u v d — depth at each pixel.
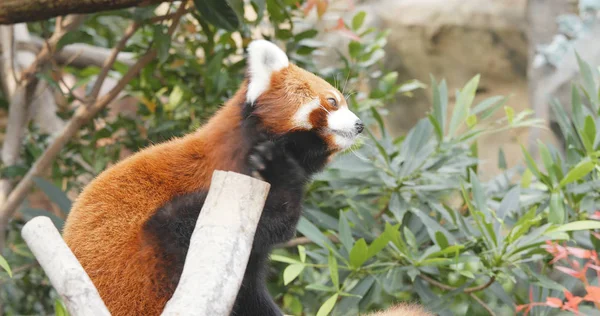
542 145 4.95
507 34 10.70
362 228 5.29
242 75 6.48
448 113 10.95
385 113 6.99
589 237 5.06
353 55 6.70
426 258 4.72
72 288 2.65
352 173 5.41
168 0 4.66
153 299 3.46
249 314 4.13
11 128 6.41
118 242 3.47
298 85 4.01
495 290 4.89
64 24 6.52
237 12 4.71
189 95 6.47
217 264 2.72
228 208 2.89
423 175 5.30
